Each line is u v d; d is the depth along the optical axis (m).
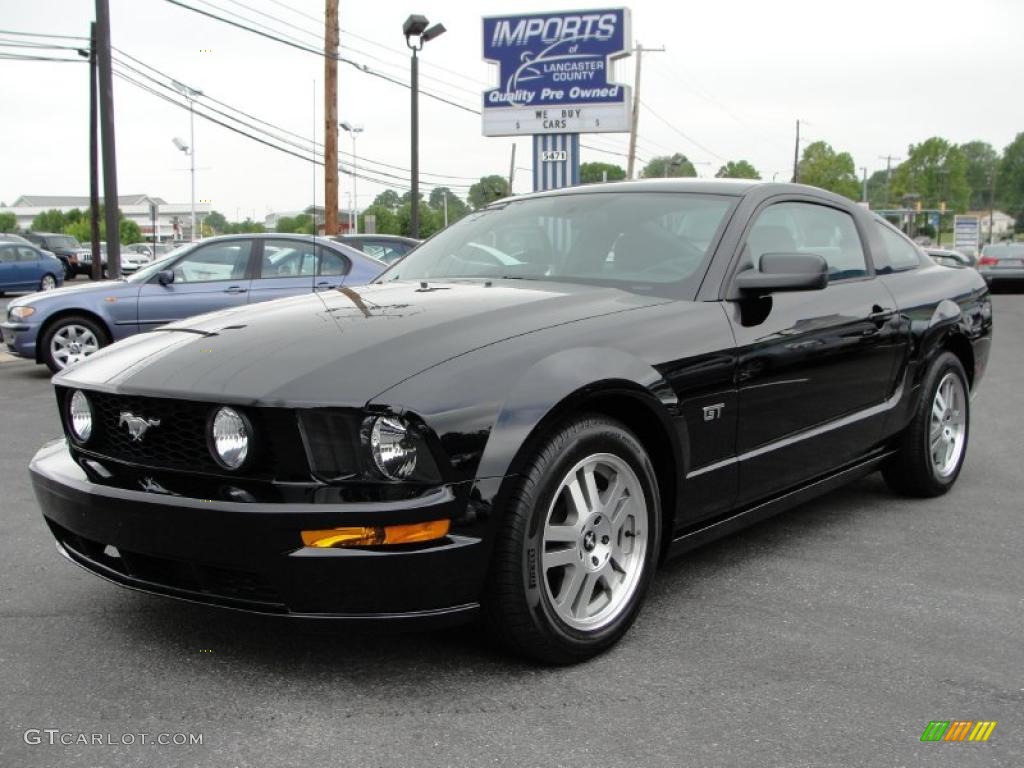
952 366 4.81
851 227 4.43
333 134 20.47
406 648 3.01
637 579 3.05
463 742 2.45
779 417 3.61
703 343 3.26
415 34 20.66
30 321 9.52
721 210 3.74
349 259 10.11
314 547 2.53
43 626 3.20
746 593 3.52
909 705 2.65
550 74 17.69
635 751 2.41
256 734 2.49
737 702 2.67
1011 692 2.73
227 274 9.83
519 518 2.67
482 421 2.62
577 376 2.81
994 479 5.30
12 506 4.73
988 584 3.62
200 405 2.68
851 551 4.01
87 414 2.99
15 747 2.43
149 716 2.59
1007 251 25.86
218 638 3.09
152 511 2.67
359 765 2.35
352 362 2.70
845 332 3.96
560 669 2.87
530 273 3.77
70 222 107.69
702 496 3.30
